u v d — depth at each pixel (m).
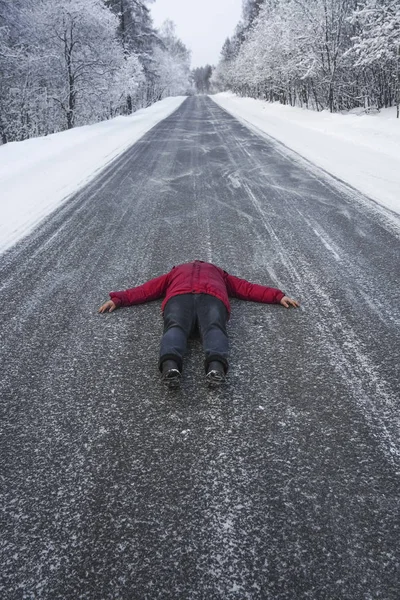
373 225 4.39
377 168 7.02
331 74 17.72
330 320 2.65
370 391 2.02
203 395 2.03
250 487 1.54
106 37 18.83
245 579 1.25
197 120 18.25
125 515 1.45
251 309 2.84
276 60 25.70
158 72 41.47
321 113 16.94
